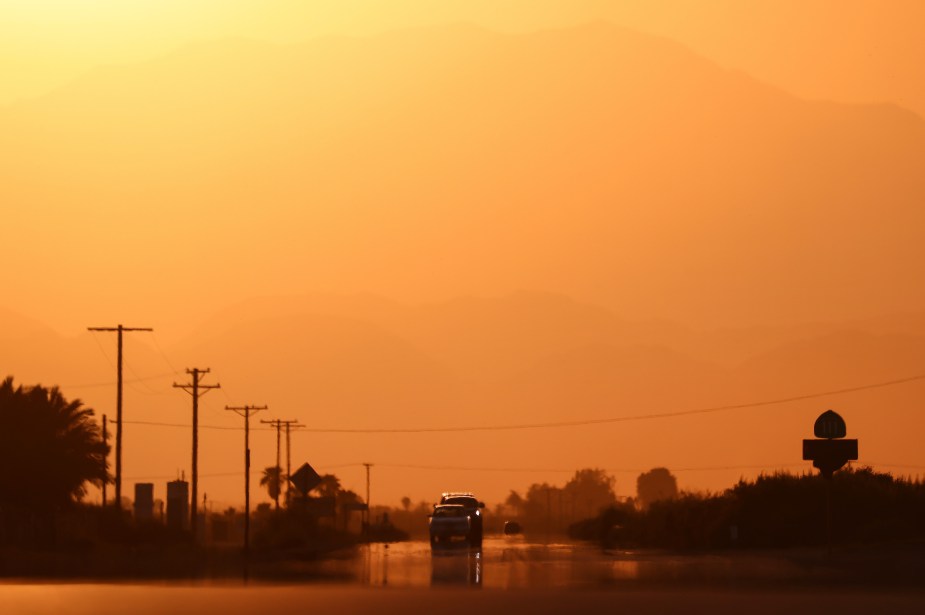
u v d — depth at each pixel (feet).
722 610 255.70
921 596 291.79
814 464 504.43
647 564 476.13
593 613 250.98
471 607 267.80
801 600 278.67
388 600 289.12
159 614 257.75
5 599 298.35
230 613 258.37
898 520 641.81
